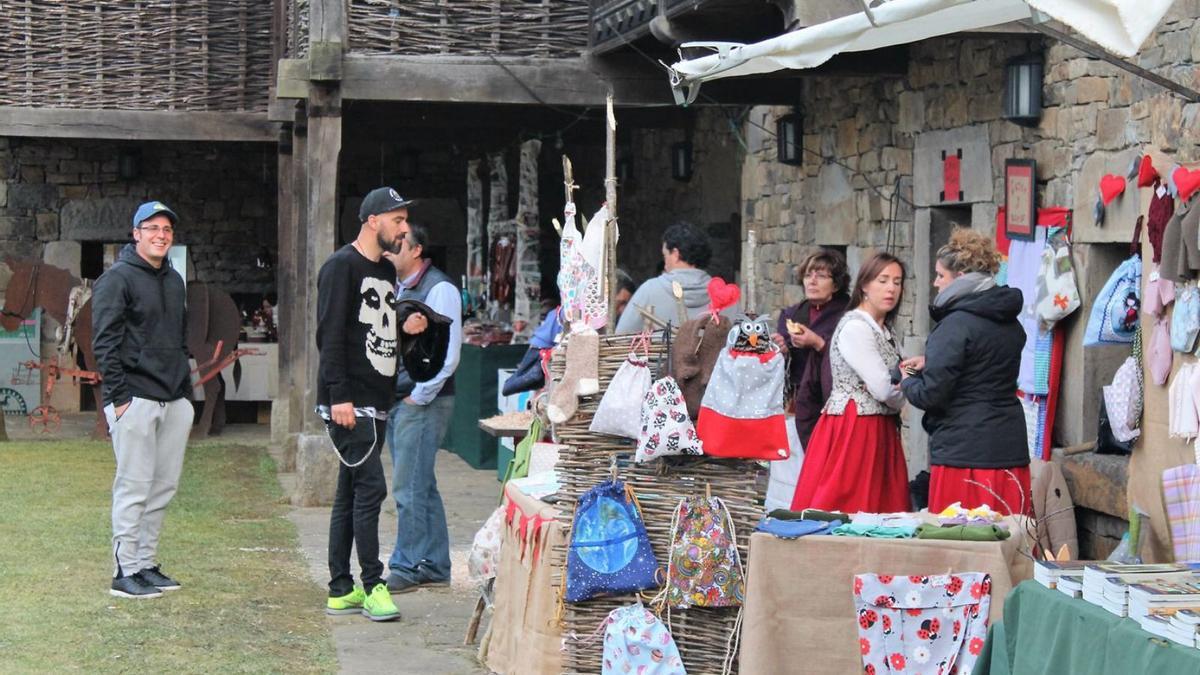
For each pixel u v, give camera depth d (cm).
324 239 974
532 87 961
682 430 473
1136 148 623
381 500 644
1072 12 331
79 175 1641
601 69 963
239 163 1680
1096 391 666
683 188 1316
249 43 1409
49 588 677
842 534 458
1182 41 591
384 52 959
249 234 1684
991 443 537
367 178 1666
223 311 1441
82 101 1390
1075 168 677
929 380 533
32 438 1369
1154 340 548
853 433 563
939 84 821
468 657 582
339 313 624
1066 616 375
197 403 1502
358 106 1227
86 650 564
